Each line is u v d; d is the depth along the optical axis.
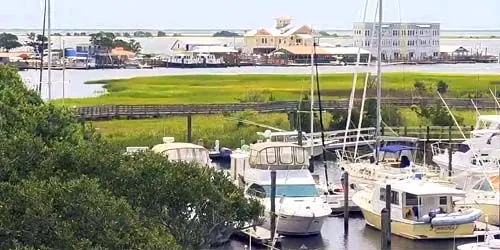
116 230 26.45
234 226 36.25
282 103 105.25
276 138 84.56
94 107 98.00
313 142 80.50
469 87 133.88
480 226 56.59
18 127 37.69
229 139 91.31
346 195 58.31
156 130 91.88
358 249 53.12
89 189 26.86
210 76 169.12
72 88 145.62
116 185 32.19
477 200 58.25
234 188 36.75
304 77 161.25
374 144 78.81
